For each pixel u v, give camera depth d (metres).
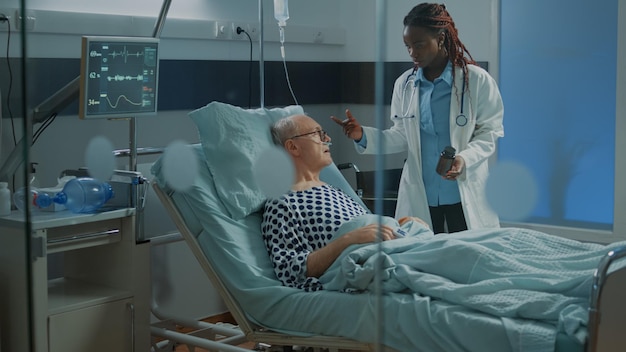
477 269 1.82
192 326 2.54
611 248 1.72
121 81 2.39
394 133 2.15
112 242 2.33
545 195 1.88
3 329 2.14
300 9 3.15
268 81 3.16
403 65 2.15
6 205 2.10
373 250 1.95
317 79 3.14
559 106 1.87
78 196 2.29
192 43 2.95
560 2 1.85
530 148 1.90
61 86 2.51
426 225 2.09
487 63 1.98
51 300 2.23
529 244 1.83
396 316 1.79
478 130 1.99
